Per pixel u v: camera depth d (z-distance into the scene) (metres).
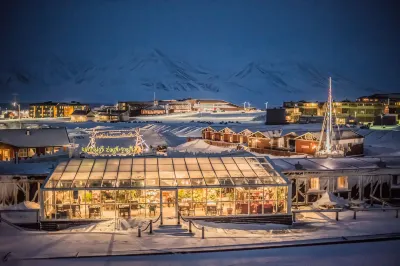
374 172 38.28
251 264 20.34
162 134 103.31
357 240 24.03
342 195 38.16
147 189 29.94
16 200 34.88
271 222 30.44
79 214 29.53
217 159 34.78
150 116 194.12
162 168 32.84
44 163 41.50
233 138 85.06
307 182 37.31
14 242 23.97
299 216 32.59
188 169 32.78
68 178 30.52
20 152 63.44
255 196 30.80
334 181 37.94
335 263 20.48
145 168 32.69
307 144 68.19
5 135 64.88
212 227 28.30
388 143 84.06
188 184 30.80
